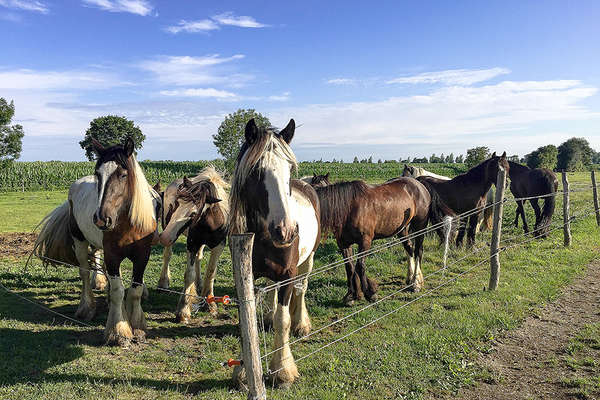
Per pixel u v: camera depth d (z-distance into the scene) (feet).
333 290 19.70
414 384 11.13
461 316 15.87
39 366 11.50
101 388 10.46
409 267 21.07
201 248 19.72
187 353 12.97
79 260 15.97
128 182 12.78
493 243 19.08
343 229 17.58
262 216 9.50
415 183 21.52
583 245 28.55
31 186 96.27
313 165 176.55
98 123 203.62
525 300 17.92
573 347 13.56
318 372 11.66
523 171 37.09
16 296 18.13
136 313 14.40
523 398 10.69
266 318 15.15
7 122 101.71
